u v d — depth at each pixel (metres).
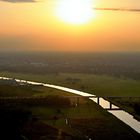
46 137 107.38
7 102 156.38
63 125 125.00
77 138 110.75
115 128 126.81
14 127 107.06
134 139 115.88
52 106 159.50
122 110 161.88
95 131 121.69
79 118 138.62
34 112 142.88
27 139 103.56
